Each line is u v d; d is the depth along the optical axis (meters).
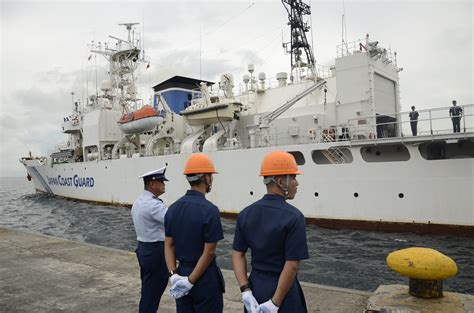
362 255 13.15
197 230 3.38
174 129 27.47
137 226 4.43
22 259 8.34
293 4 33.28
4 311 5.40
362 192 16.48
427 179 15.02
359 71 19.00
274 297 2.64
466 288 9.84
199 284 3.41
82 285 6.48
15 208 33.59
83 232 20.70
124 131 27.33
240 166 20.05
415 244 14.07
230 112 21.64
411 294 4.56
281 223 2.72
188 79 29.27
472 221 14.13
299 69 25.62
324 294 5.62
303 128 20.00
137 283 6.52
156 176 4.48
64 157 37.31
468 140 14.51
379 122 19.22
